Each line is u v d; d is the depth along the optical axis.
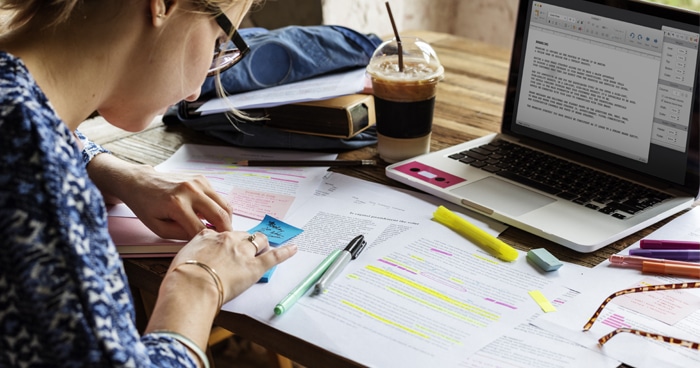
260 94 1.22
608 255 0.90
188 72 0.85
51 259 0.60
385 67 1.10
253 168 1.14
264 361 1.78
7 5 0.74
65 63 0.74
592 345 0.73
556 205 0.98
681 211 1.00
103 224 0.64
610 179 1.05
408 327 0.75
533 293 0.82
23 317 0.60
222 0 0.81
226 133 1.23
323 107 1.16
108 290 0.62
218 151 1.21
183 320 0.73
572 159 1.12
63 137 0.65
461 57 1.64
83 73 0.76
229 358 1.78
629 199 1.00
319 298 0.80
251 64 1.25
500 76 1.53
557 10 1.10
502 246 0.89
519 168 1.09
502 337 0.74
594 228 0.92
